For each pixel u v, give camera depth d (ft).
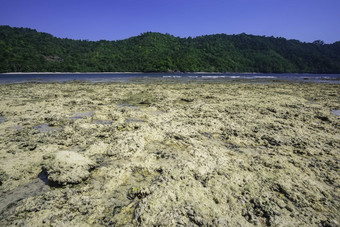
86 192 14.21
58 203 12.82
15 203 13.15
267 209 12.31
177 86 84.69
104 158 19.38
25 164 17.92
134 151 20.59
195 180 15.17
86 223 11.42
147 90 69.15
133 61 355.36
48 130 27.61
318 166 17.93
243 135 25.41
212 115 34.60
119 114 35.45
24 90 67.05
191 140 23.41
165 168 17.15
